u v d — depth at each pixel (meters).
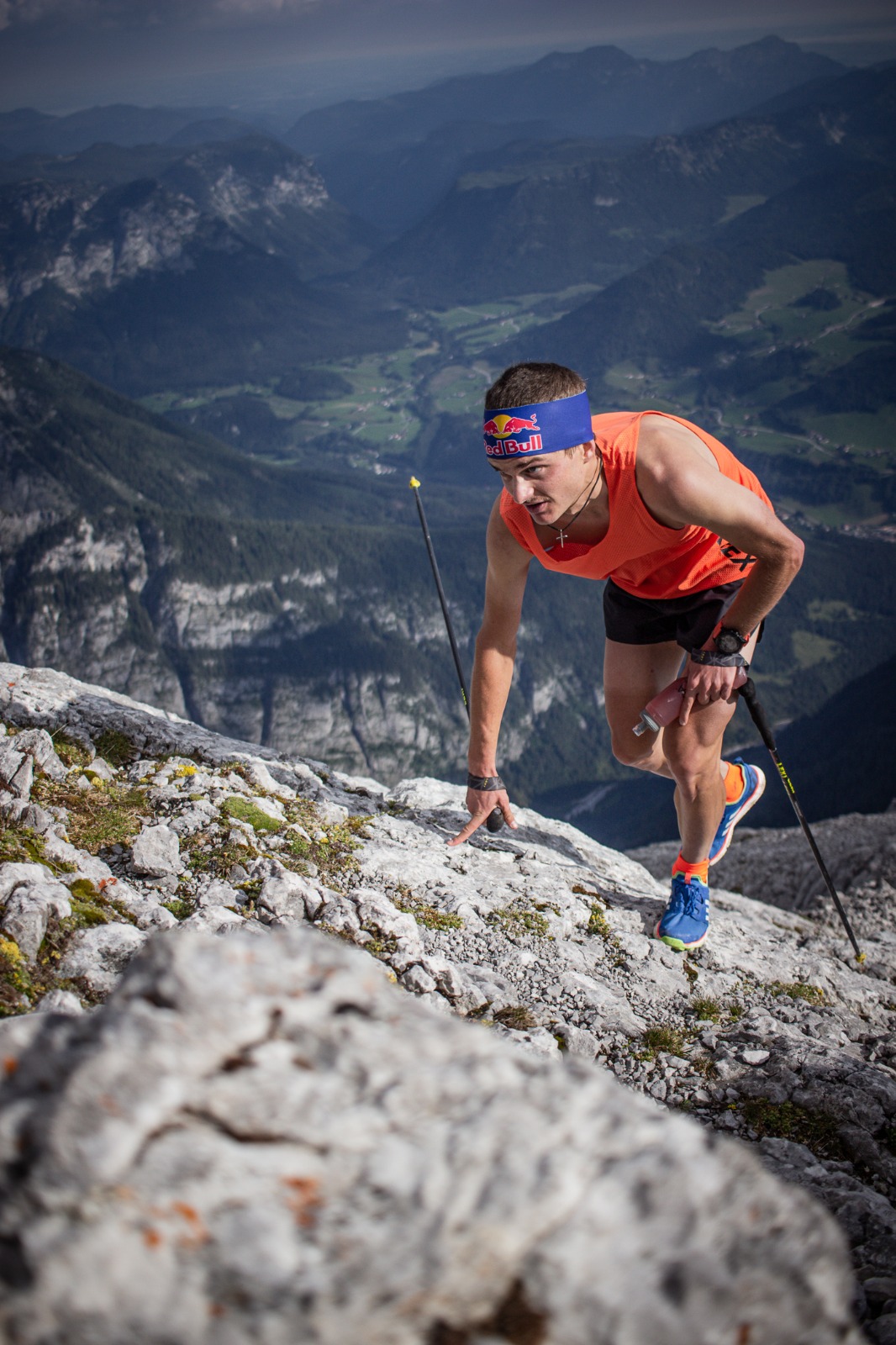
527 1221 1.19
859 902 9.58
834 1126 3.69
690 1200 1.24
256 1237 1.13
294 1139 1.24
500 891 5.30
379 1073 1.34
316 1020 1.39
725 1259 1.19
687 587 4.13
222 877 4.46
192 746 5.82
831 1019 4.78
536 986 4.45
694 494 3.49
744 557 4.07
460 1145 1.26
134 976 1.42
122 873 4.39
